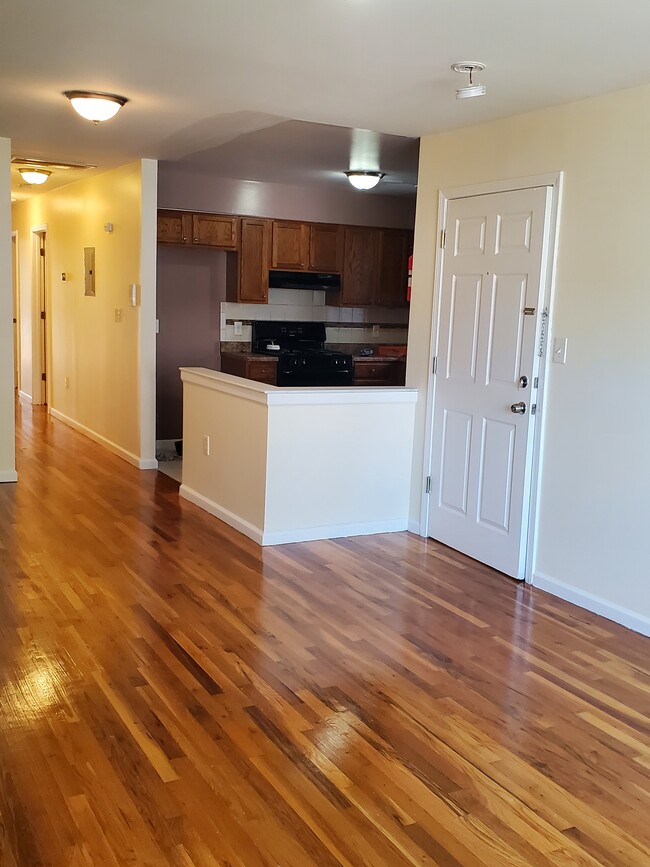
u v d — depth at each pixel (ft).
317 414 15.10
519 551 13.67
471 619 12.00
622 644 11.32
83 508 17.08
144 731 8.52
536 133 12.94
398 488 16.26
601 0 8.17
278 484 14.94
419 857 6.81
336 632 11.30
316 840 6.95
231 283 24.47
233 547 14.85
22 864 6.51
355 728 8.79
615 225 11.73
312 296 26.27
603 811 7.57
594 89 11.53
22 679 9.54
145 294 20.48
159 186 22.43
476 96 11.39
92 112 13.17
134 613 11.63
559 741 8.74
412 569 14.11
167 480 19.95
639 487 11.64
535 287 13.03
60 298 27.40
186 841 6.86
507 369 13.74
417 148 17.31
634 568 11.78
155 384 21.48
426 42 9.73
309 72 11.27
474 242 14.34
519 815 7.45
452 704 9.43
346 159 19.11
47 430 26.09
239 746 8.32
